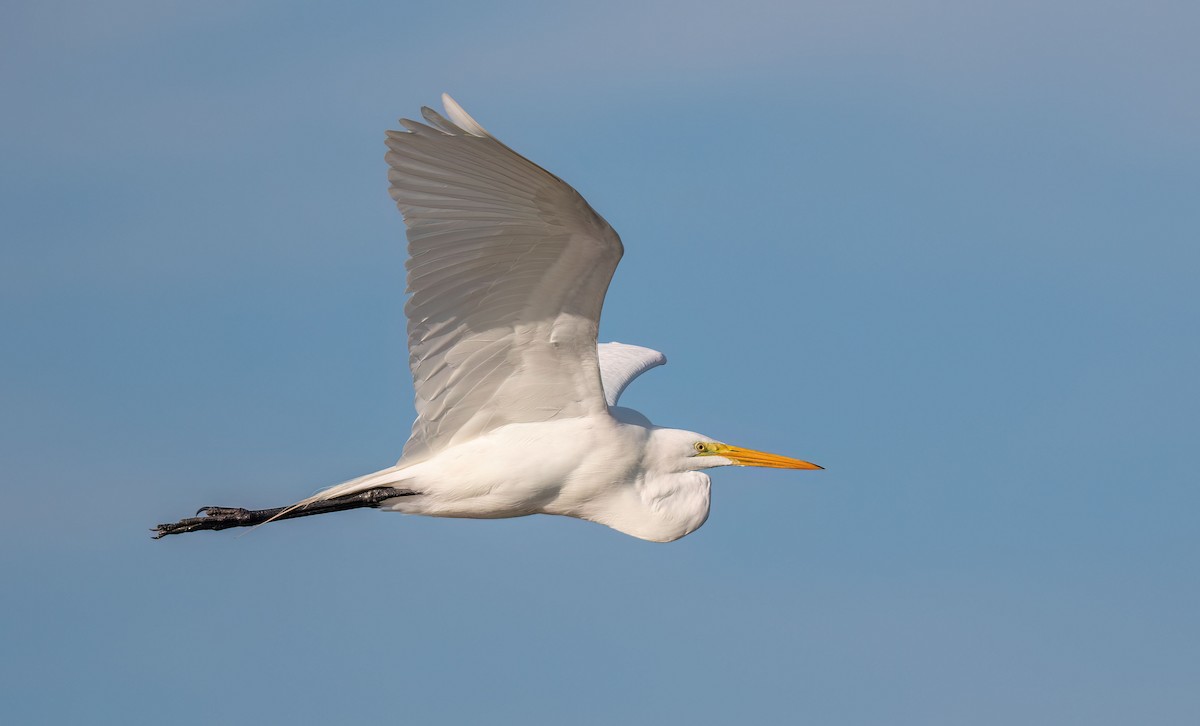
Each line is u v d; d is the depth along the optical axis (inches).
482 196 451.5
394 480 531.8
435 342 495.8
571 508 544.1
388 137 438.9
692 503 559.8
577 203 444.8
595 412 527.2
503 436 524.7
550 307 490.0
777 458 567.8
